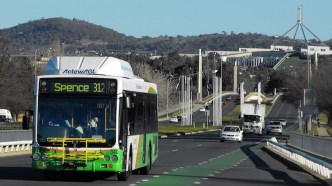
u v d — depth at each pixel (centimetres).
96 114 3294
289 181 3747
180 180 3684
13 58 14888
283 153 6444
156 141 4397
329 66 16788
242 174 4247
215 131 16712
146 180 3609
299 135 8450
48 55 19175
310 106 9131
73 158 3250
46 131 3288
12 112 16250
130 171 3581
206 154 6912
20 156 6000
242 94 19212
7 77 13462
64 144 3262
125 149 3394
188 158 6128
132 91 3591
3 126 12275
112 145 3272
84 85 3316
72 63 3400
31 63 16112
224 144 9681
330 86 15738
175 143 9744
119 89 3325
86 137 3272
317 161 4097
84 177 3681
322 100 15875
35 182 3334
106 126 3284
